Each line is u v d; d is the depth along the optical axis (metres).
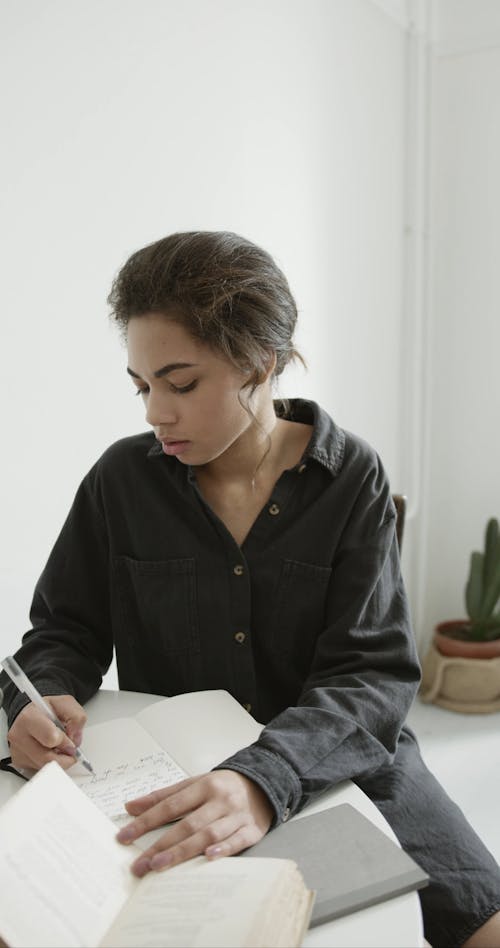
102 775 0.84
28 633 1.19
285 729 0.86
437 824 0.97
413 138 2.83
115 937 0.59
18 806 0.66
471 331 2.93
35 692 0.90
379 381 2.81
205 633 1.11
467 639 2.74
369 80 2.60
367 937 0.62
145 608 1.13
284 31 2.20
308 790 0.80
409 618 1.10
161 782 0.83
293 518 1.10
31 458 1.57
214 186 2.00
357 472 1.11
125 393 1.80
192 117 1.91
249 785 0.77
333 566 1.09
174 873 0.65
